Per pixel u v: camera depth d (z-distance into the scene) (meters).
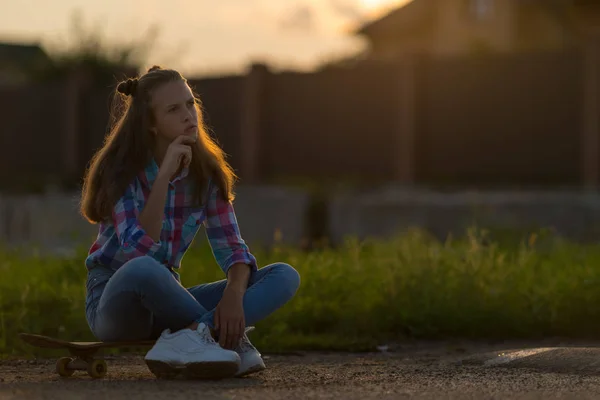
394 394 4.53
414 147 18.59
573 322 7.70
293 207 16.48
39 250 12.28
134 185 4.98
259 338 7.11
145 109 4.98
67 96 22.45
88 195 5.03
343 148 19.31
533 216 14.56
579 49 17.36
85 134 22.39
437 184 18.12
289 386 4.80
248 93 19.72
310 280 8.30
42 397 4.32
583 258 9.45
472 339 7.57
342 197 16.16
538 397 4.46
